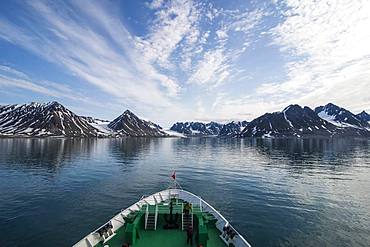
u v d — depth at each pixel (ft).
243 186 150.30
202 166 239.71
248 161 281.33
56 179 169.27
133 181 164.35
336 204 112.98
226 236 62.95
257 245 73.51
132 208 80.84
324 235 80.07
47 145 516.32
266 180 169.37
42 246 71.87
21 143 569.64
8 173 191.52
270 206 110.01
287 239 77.25
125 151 414.82
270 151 417.08
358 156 329.93
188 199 91.97
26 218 93.66
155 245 59.67
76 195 127.34
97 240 61.00
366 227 86.33
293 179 172.96
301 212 102.06
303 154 360.48
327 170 212.84
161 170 212.23
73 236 78.38
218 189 142.41
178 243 60.80
